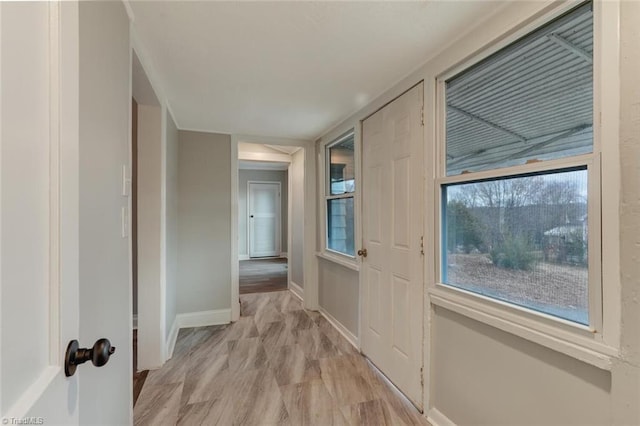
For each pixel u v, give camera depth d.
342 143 3.13
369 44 1.59
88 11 0.88
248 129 3.28
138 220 2.28
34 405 0.45
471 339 1.49
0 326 0.39
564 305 1.10
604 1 0.95
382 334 2.24
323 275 3.57
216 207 3.36
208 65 1.82
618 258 0.92
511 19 1.26
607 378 0.96
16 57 0.44
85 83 0.86
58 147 0.55
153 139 2.26
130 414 1.35
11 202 0.42
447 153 1.70
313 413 1.79
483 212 1.46
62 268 0.56
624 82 0.90
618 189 0.92
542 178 1.19
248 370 2.28
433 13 1.34
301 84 2.10
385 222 2.21
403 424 1.70
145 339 2.30
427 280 1.77
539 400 1.17
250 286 4.94
